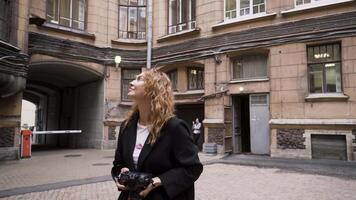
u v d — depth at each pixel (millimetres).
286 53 12500
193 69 15727
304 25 12156
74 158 13047
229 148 13758
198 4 15297
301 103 12031
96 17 16688
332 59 11797
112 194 6762
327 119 11469
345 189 7055
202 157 12750
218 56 14242
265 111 13086
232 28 14008
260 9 13555
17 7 12109
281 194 6602
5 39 11531
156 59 16891
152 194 2061
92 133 17781
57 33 15156
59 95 22625
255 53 13438
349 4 11414
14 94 12266
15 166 10805
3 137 12211
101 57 16766
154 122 2205
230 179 8289
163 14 17062
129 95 2330
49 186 7504
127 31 17750
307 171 9469
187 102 15469
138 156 2195
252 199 6227
